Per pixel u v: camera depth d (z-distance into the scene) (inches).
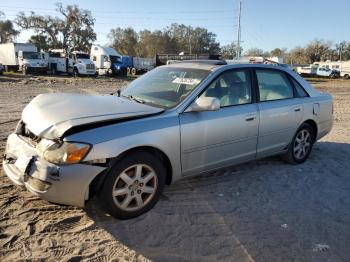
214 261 129.5
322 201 181.6
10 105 477.4
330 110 247.8
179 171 166.4
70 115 146.3
